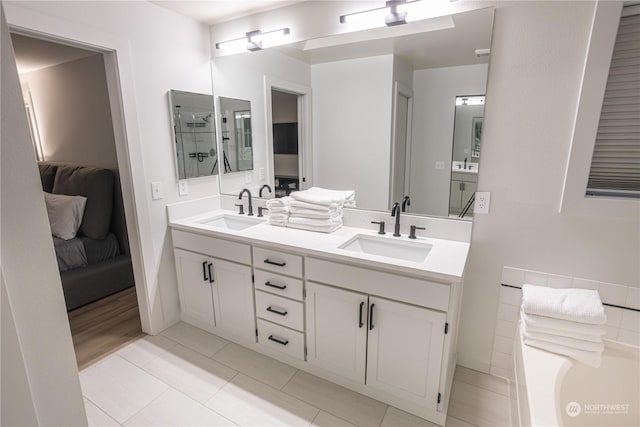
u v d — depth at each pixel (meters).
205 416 1.74
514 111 1.67
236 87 2.53
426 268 1.53
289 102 2.34
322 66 2.16
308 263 1.86
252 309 2.17
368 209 2.19
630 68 1.46
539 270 1.77
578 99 1.53
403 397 1.74
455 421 1.70
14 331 0.41
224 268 2.23
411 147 1.98
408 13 1.80
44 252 0.44
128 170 2.18
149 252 2.35
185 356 2.20
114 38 1.97
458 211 1.91
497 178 1.77
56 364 0.47
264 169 2.55
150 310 2.40
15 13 1.56
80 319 2.66
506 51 1.64
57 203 3.05
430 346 1.60
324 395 1.87
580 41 1.49
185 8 2.25
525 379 1.37
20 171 0.41
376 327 1.73
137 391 1.90
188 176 2.53
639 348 1.50
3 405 0.41
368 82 2.04
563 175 1.63
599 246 1.61
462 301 1.99
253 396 1.87
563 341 1.46
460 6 1.69
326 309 1.86
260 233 2.11
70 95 3.44
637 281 1.57
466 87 1.77
